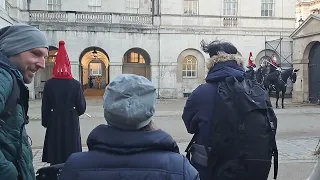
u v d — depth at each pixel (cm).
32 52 291
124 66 3419
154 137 222
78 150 705
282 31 3481
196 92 382
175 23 3338
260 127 345
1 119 255
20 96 275
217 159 356
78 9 3403
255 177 349
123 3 3512
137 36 3275
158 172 212
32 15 3122
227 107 346
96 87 4506
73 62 3173
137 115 219
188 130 394
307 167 834
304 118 1748
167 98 3297
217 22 3409
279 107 2234
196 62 3378
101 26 3206
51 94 693
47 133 692
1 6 2422
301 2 6562
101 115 1873
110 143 220
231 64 383
